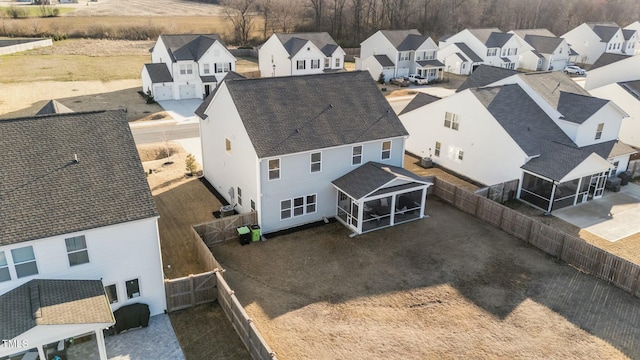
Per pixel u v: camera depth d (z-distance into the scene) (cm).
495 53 7888
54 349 1591
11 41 8444
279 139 2420
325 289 2028
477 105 3200
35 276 1573
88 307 1499
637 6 12612
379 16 10712
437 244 2427
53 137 1816
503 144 3062
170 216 2681
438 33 10619
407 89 6550
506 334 1778
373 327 1800
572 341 1748
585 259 2209
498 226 2612
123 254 1695
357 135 2631
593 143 3203
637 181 3391
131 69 7125
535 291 2053
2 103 4956
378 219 2616
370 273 2156
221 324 1805
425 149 3791
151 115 4794
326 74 2892
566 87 3519
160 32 9894
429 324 1825
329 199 2661
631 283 2044
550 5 11538
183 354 1644
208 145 3047
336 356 1648
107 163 1795
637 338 1773
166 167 3425
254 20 10544
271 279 2094
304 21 10694
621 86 4109
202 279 1883
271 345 1689
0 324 1380
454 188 2862
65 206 1625
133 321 1738
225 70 5781
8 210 1558
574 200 2931
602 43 8612
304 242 2423
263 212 2448
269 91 2634
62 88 5784
